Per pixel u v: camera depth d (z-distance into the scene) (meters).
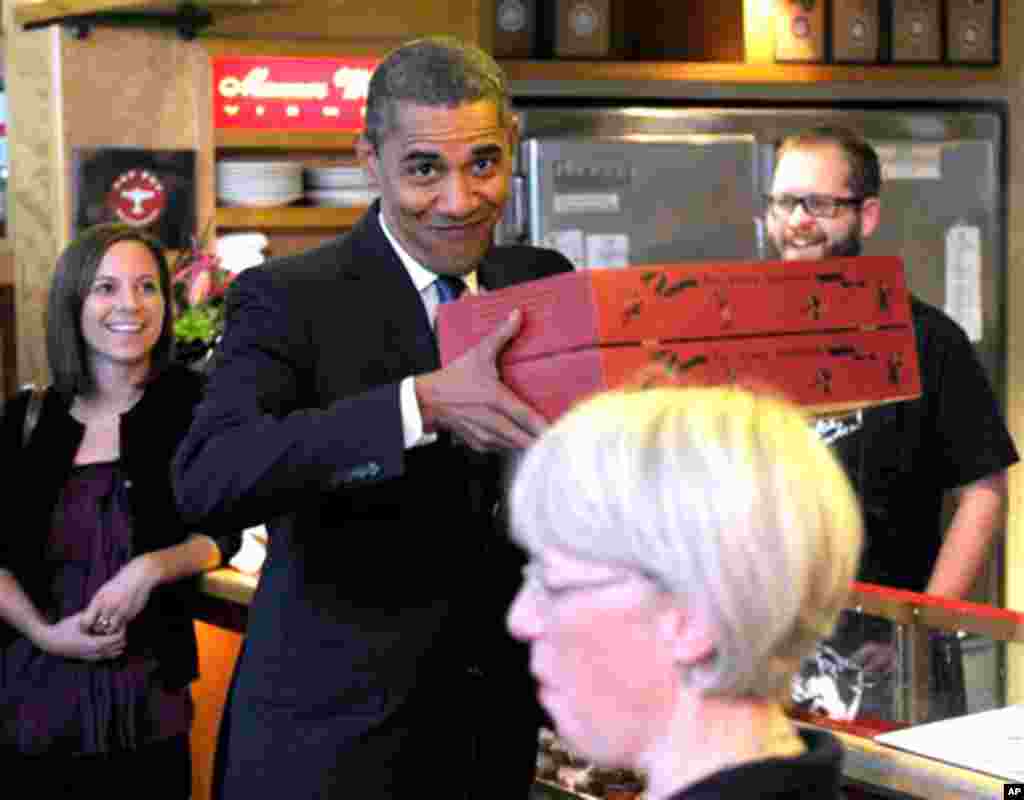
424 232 2.21
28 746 3.40
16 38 4.72
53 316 3.53
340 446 1.98
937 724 2.28
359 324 2.24
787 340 1.89
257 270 2.26
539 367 1.87
